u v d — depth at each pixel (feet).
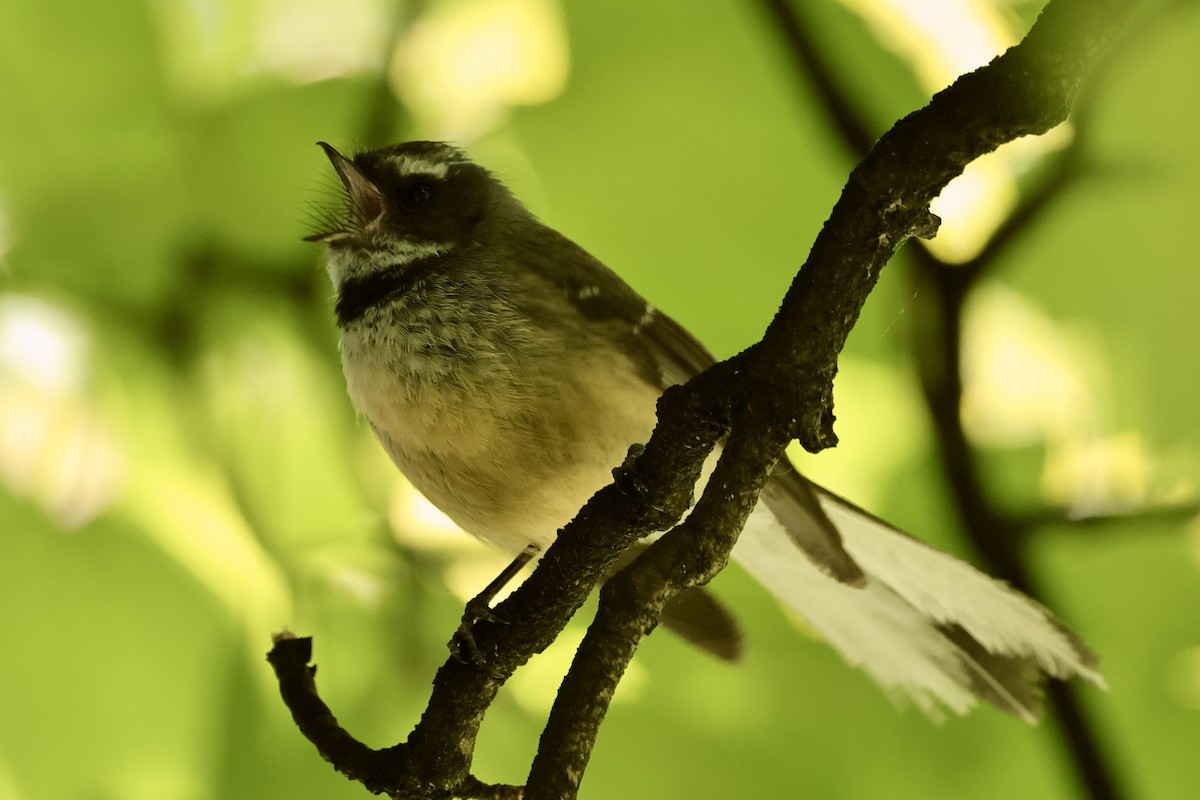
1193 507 32.91
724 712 34.12
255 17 37.17
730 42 34.58
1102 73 32.96
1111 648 33.50
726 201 34.30
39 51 35.70
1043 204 33.19
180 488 34.24
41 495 33.19
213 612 32.24
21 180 36.09
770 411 16.74
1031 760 33.60
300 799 31.40
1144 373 34.19
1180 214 33.45
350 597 34.30
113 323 35.99
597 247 34.45
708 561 17.30
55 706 31.58
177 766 31.78
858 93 34.91
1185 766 32.78
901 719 33.88
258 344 36.55
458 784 21.22
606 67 34.78
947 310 33.50
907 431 35.19
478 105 35.86
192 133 36.45
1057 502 34.58
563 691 17.60
